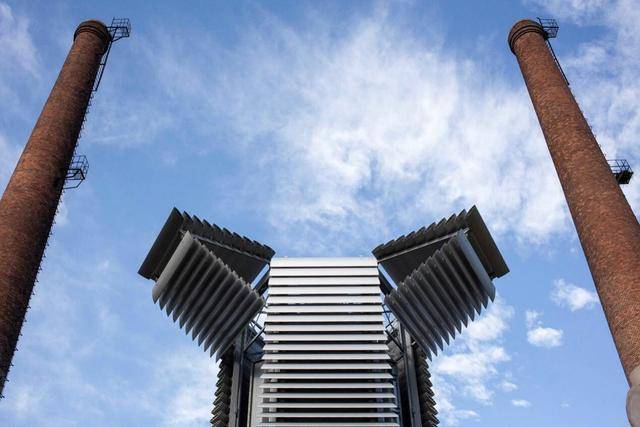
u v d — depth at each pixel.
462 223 27.44
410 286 27.14
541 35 39.69
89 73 37.22
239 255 28.11
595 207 30.41
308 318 26.72
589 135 33.56
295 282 27.62
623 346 26.50
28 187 30.20
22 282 27.45
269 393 25.53
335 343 26.34
